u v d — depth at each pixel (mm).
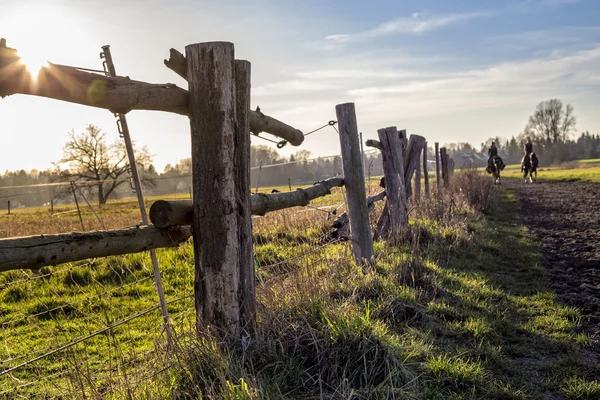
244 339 3371
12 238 2447
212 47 3283
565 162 98188
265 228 8328
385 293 5102
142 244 3158
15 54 2328
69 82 2549
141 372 3201
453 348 4180
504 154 128750
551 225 12602
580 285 6516
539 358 4164
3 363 4242
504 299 5641
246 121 3586
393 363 3391
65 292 6734
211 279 3389
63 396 3201
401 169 7871
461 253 7816
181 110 3422
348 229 7172
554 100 111312
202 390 2951
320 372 3270
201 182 3359
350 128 6359
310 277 4410
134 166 3895
